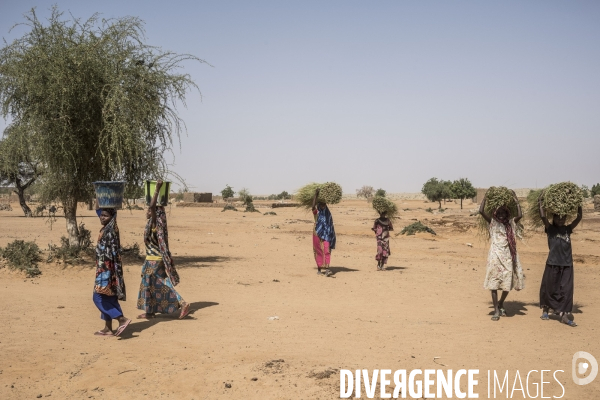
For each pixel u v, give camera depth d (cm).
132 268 1574
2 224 3381
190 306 1088
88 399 599
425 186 7375
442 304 1153
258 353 756
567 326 957
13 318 947
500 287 1007
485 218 1042
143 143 1552
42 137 1473
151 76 1578
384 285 1392
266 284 1384
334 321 971
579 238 3067
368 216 5284
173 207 6819
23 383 639
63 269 1484
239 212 5684
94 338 830
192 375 667
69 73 1473
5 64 1492
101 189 829
